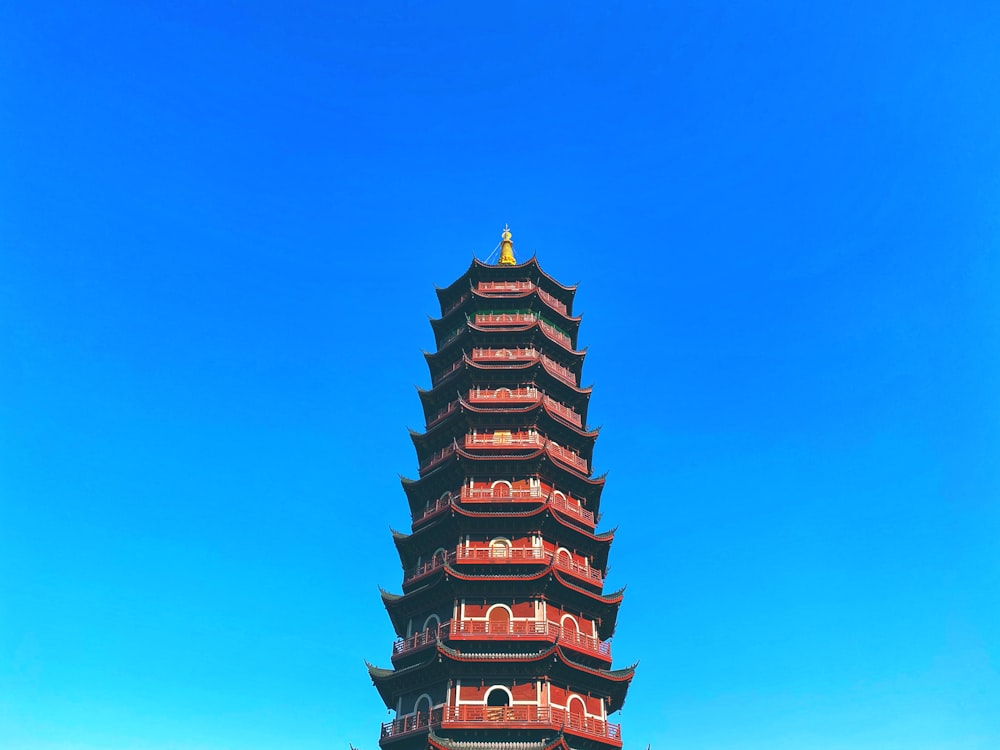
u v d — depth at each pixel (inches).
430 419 2556.6
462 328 2635.3
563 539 2162.9
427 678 1911.9
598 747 1879.9
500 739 1763.0
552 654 1819.6
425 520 2242.9
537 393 2385.6
